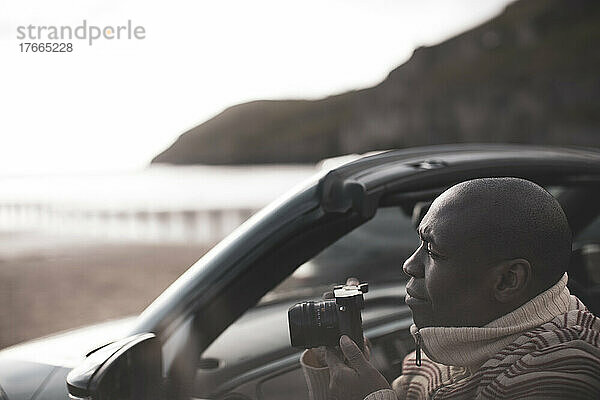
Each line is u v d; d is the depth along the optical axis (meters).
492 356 1.00
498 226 0.95
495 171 1.50
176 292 1.30
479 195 0.96
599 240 1.77
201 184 55.09
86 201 33.84
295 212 1.30
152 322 1.28
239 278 1.28
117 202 32.16
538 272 0.96
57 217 21.78
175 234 16.36
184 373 1.25
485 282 0.97
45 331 7.45
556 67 136.75
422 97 148.12
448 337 1.00
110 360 1.15
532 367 0.95
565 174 1.61
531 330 0.98
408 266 1.05
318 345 1.14
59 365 1.47
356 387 1.11
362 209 1.30
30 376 1.45
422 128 139.75
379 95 165.25
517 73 135.25
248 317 1.45
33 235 16.50
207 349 1.30
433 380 1.20
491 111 130.50
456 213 0.97
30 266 11.76
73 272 11.03
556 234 0.96
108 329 1.72
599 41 142.25
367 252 1.38
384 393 1.09
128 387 1.17
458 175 1.45
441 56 165.62
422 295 1.04
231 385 1.38
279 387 1.41
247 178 67.50
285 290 1.43
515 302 0.97
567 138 102.56
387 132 150.88
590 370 0.94
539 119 115.38
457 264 0.97
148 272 11.10
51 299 9.07
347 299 1.14
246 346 1.41
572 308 1.02
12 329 7.54
